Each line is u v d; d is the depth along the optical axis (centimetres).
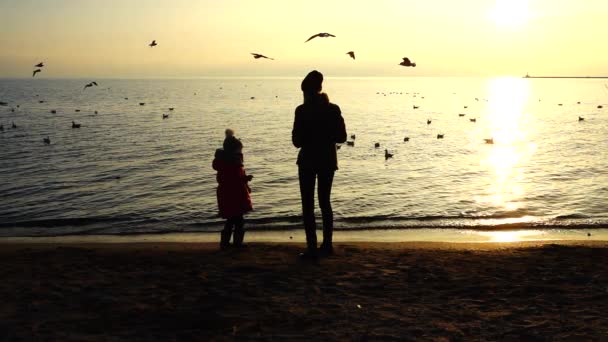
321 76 808
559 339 538
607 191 2339
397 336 546
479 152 3997
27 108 10075
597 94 19088
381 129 6103
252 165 3284
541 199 2172
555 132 5762
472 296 689
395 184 2577
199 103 12125
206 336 549
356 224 1659
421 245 1162
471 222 1697
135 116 8081
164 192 2380
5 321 591
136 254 964
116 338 543
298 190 2420
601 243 1262
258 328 568
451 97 16562
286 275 778
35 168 3134
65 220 1805
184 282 745
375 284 736
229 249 984
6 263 882
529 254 967
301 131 802
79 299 671
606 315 610
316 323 585
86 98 14538
